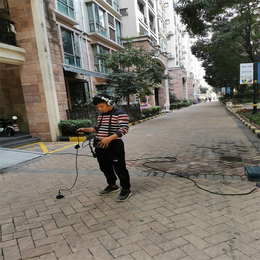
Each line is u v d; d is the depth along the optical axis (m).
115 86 13.84
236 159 4.93
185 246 2.10
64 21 11.93
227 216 2.59
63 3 11.91
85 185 3.86
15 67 9.70
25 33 8.61
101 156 3.17
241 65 11.77
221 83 36.38
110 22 17.62
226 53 19.45
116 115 2.94
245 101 27.81
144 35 20.19
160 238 2.24
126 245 2.16
